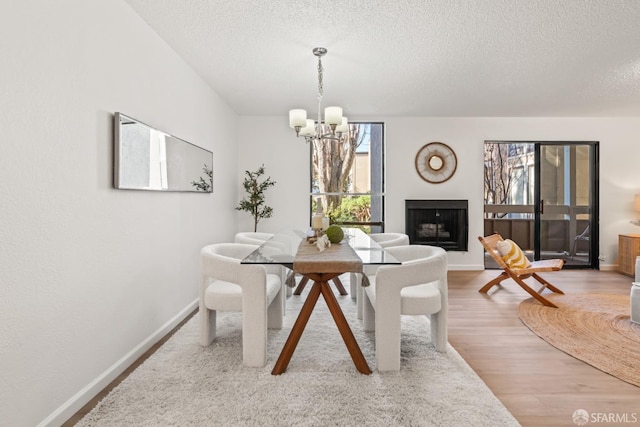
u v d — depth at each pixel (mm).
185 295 3293
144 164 2469
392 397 1890
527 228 6945
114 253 2174
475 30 2709
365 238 3266
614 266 5539
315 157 5613
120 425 1651
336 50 3066
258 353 2209
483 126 5508
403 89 4145
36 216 1579
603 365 2314
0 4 1396
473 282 4648
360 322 3029
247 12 2438
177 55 3113
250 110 5125
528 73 3625
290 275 2178
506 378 2152
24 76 1509
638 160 5527
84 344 1898
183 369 2188
